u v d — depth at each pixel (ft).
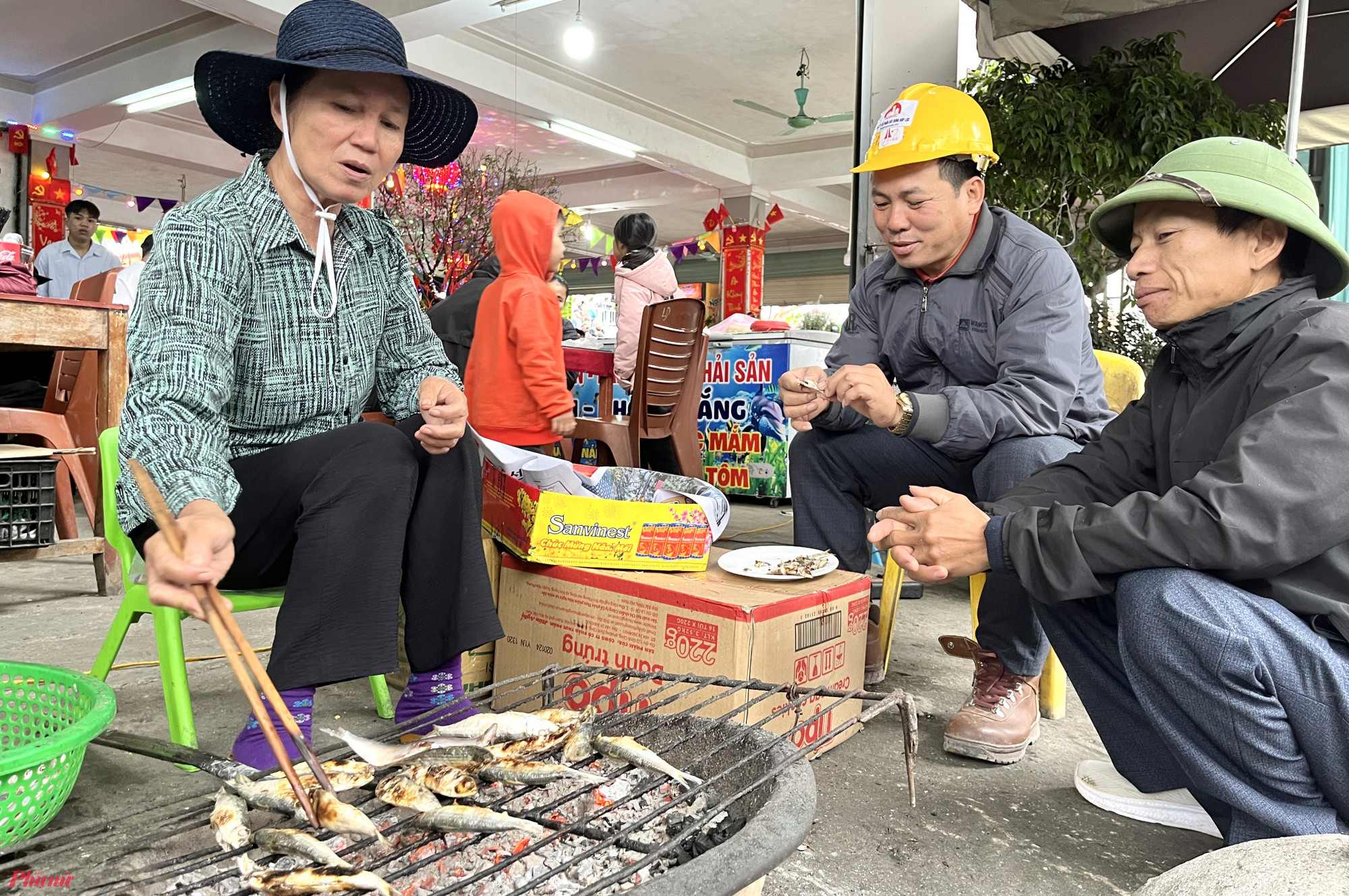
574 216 22.36
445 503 5.36
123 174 45.98
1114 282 22.38
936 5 12.75
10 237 12.00
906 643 9.19
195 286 4.56
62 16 28.45
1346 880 2.66
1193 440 4.58
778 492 19.39
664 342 14.49
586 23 29.35
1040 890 4.42
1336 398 3.77
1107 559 4.10
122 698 6.90
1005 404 6.51
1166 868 4.68
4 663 4.63
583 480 7.16
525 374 10.42
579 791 3.30
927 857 4.73
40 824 3.72
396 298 5.89
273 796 2.95
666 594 5.81
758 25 29.32
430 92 5.35
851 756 6.17
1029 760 6.20
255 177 5.04
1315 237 4.12
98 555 10.73
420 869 2.85
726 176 42.45
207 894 2.97
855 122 13.21
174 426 4.21
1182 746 4.13
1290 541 3.76
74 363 12.95
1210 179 4.22
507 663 6.78
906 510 4.72
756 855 2.54
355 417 5.68
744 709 3.77
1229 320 4.36
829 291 62.69
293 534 4.98
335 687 7.45
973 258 6.98
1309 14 14.55
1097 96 14.76
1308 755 3.84
